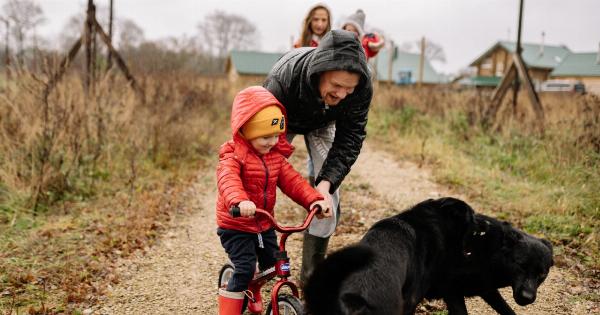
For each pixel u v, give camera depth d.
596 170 6.76
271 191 3.27
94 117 7.28
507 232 3.42
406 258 2.99
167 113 8.62
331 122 3.68
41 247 4.75
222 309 3.20
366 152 9.77
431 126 10.98
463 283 3.48
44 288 3.89
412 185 7.45
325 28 5.67
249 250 3.19
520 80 10.21
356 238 5.38
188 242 5.20
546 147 7.95
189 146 8.62
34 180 5.82
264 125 3.06
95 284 4.18
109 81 8.22
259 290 3.46
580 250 5.09
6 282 4.06
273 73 3.42
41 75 6.88
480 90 12.09
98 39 9.27
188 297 4.11
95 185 6.51
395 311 2.69
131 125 7.87
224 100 14.84
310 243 3.92
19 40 7.48
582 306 4.11
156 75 10.43
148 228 5.36
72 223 5.39
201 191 7.00
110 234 5.14
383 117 12.42
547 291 4.34
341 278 2.58
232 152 3.21
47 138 6.16
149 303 3.98
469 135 9.62
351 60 2.80
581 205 6.06
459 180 7.41
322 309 2.56
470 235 3.34
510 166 7.95
